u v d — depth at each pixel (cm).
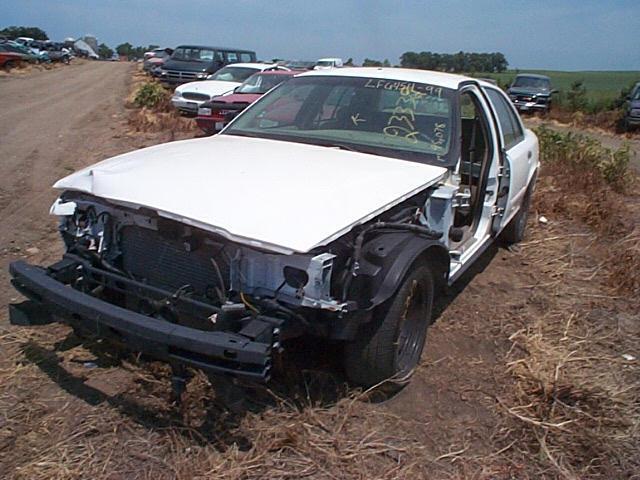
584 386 352
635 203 867
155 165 336
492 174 470
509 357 393
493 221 494
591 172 923
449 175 387
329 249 281
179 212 281
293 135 425
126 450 280
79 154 1000
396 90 435
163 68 2225
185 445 285
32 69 3503
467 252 436
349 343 320
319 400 324
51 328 385
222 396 311
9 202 692
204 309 289
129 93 2178
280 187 305
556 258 596
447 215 367
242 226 270
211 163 342
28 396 315
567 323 448
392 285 296
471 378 365
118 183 310
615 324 455
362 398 332
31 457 272
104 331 284
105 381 331
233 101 1186
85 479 262
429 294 353
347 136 413
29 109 1625
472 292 502
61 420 298
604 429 323
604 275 557
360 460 286
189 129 1291
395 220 333
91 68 4244
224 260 287
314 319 283
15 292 439
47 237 572
